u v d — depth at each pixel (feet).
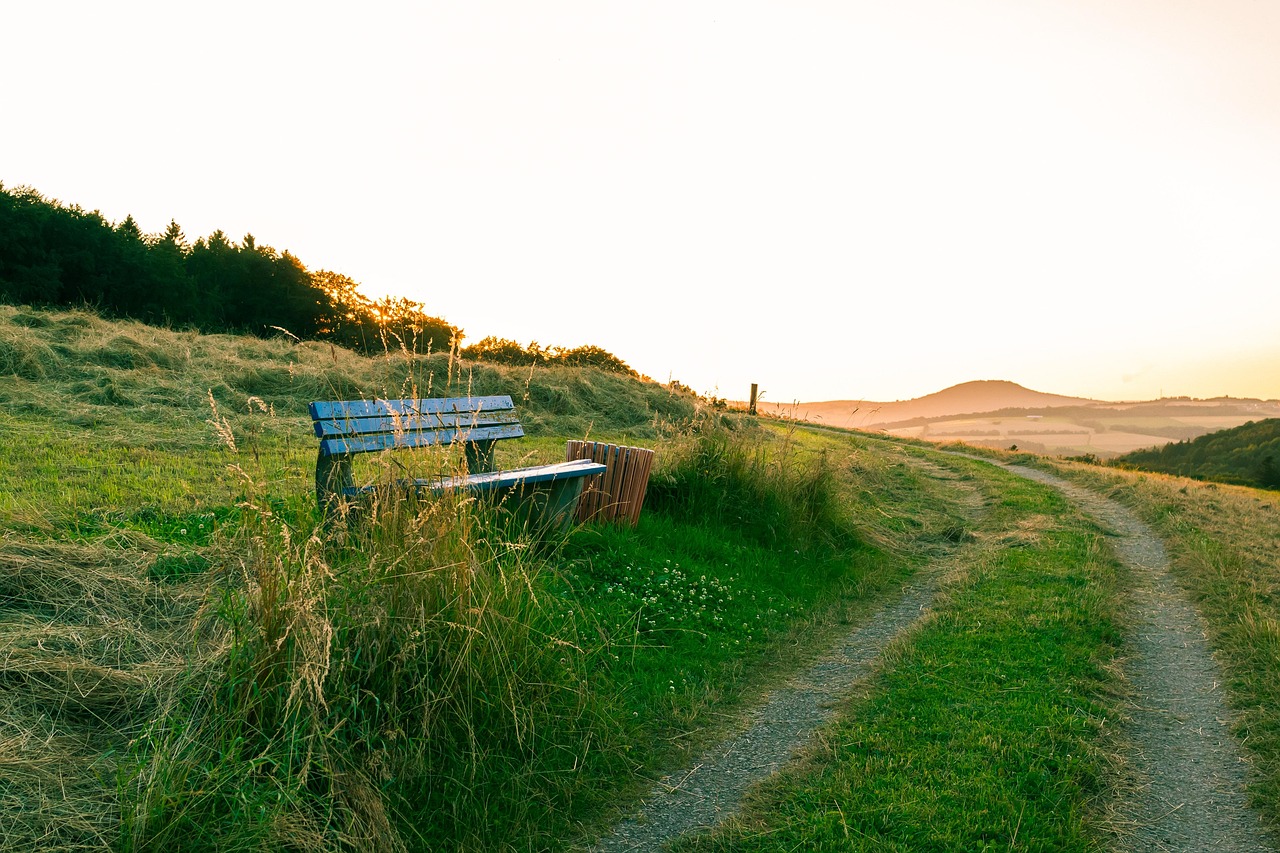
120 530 15.93
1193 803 11.73
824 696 15.24
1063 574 23.94
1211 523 34.09
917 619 20.18
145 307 111.45
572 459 23.65
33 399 30.66
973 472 51.78
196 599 13.38
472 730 11.08
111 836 8.30
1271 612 20.75
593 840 10.36
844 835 10.34
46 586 12.66
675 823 10.80
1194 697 15.80
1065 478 52.60
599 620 16.25
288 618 10.30
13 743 9.18
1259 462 291.17
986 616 19.56
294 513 15.37
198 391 35.88
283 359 45.62
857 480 37.99
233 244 145.48
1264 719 14.39
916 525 33.06
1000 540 29.91
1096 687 15.65
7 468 20.88
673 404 57.06
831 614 20.54
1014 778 11.80
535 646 12.72
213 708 10.04
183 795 8.70
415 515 13.14
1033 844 10.19
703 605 18.79
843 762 12.32
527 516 19.29
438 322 61.62
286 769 9.35
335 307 140.56
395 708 10.67
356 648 10.96
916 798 11.19
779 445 31.22
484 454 21.99
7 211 95.14
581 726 12.48
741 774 12.14
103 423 29.35
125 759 9.57
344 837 8.98
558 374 54.08
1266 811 11.48
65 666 10.69
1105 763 12.62
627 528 22.16
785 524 26.05
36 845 7.92
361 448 17.44
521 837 10.21
